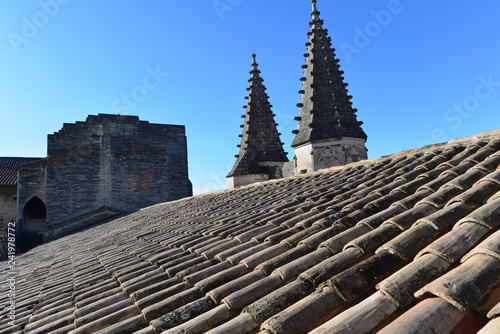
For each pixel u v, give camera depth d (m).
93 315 4.42
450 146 7.56
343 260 3.55
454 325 2.21
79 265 8.98
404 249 3.31
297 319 2.76
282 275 3.73
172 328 3.29
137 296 4.65
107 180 33.66
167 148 37.12
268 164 30.02
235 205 10.74
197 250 6.04
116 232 15.28
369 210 5.13
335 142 22.84
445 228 3.60
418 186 5.69
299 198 7.88
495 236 2.75
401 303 2.56
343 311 2.78
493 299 2.33
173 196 36.59
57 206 31.47
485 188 4.15
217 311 3.41
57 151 32.22
